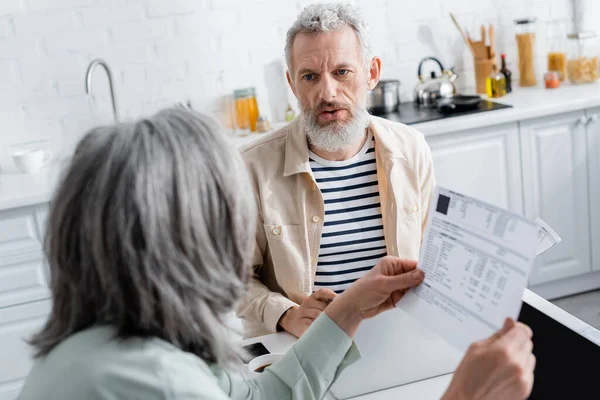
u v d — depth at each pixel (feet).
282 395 3.90
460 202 3.73
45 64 11.15
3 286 9.93
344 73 6.16
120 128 3.05
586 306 11.37
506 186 11.09
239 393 3.78
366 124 6.34
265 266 6.54
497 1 12.39
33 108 11.26
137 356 2.97
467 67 12.54
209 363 3.29
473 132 10.78
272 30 11.72
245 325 6.46
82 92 11.35
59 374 2.97
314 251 6.33
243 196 3.12
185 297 2.96
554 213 11.34
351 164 6.44
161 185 2.89
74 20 11.09
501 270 3.47
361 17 6.31
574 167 11.26
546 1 12.50
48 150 11.44
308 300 5.62
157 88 11.55
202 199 2.97
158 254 2.86
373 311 4.14
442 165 10.78
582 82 12.12
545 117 10.99
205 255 2.97
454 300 3.69
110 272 2.90
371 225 6.41
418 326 4.71
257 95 11.85
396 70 12.32
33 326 10.12
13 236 9.83
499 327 3.40
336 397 4.70
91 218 2.89
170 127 3.04
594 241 11.57
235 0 11.48
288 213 6.33
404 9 12.09
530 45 12.14
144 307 2.91
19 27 10.96
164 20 11.34
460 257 3.72
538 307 5.27
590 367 4.35
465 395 3.17
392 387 4.74
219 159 3.04
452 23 12.31
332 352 4.01
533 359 3.20
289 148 6.38
